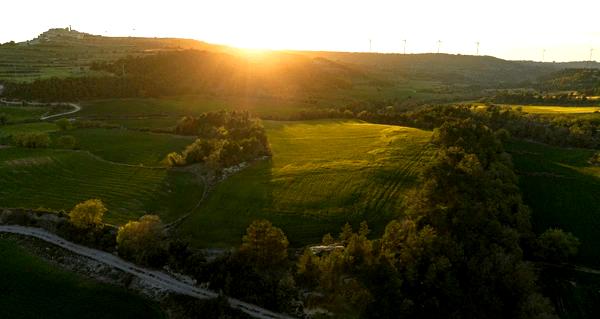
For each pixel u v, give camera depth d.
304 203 99.56
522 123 173.75
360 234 81.38
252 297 71.50
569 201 114.62
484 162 116.19
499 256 78.38
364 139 152.50
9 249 79.62
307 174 115.31
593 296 85.56
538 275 89.50
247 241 78.38
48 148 130.88
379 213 95.38
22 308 68.56
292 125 182.88
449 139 135.62
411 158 126.81
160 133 159.50
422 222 86.00
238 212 96.56
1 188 98.19
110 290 73.56
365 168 118.25
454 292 72.94
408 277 74.06
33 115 185.75
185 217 95.81
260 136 139.88
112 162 124.06
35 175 107.69
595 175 129.00
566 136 162.12
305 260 74.06
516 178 120.19
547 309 74.44
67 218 87.56
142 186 107.00
